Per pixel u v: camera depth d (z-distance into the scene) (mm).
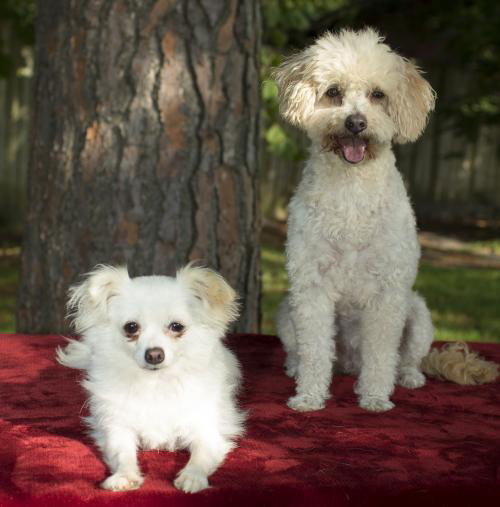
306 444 1244
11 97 4281
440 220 5199
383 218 1416
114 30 1748
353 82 1447
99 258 1778
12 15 3812
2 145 4293
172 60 1757
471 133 4699
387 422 1334
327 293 1440
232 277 1828
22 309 1870
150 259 1778
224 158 1799
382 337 1434
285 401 1420
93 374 1249
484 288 3326
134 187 1768
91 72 1761
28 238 1857
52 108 1804
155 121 1762
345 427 1309
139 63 1751
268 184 4781
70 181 1787
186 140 1773
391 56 1480
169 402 1219
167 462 1201
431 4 4371
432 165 5453
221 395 1279
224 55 1781
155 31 1749
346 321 1515
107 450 1188
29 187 1864
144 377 1222
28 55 4344
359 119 1384
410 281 1457
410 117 1489
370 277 1429
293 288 1443
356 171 1396
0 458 1190
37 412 1331
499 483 1140
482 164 5516
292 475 1153
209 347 1252
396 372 1506
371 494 1123
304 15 3211
